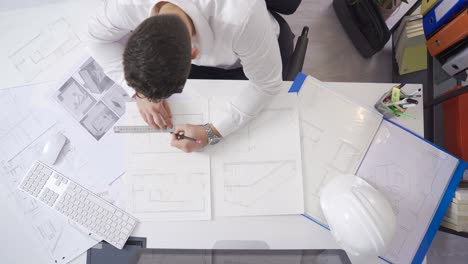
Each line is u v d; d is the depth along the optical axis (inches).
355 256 34.9
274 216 36.0
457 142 43.3
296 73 42.4
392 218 30.8
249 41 25.3
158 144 36.4
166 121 36.1
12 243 34.9
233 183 36.2
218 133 35.4
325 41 65.1
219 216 35.8
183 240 35.4
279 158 36.8
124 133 36.8
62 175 36.1
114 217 35.2
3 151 36.6
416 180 36.6
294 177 36.5
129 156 36.3
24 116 37.2
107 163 36.5
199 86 37.6
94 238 35.0
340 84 38.6
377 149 37.2
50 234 35.1
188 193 35.9
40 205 35.6
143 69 17.6
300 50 43.6
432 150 37.0
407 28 52.5
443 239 56.2
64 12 38.7
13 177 36.2
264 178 36.4
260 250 31.4
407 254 35.1
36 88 37.6
